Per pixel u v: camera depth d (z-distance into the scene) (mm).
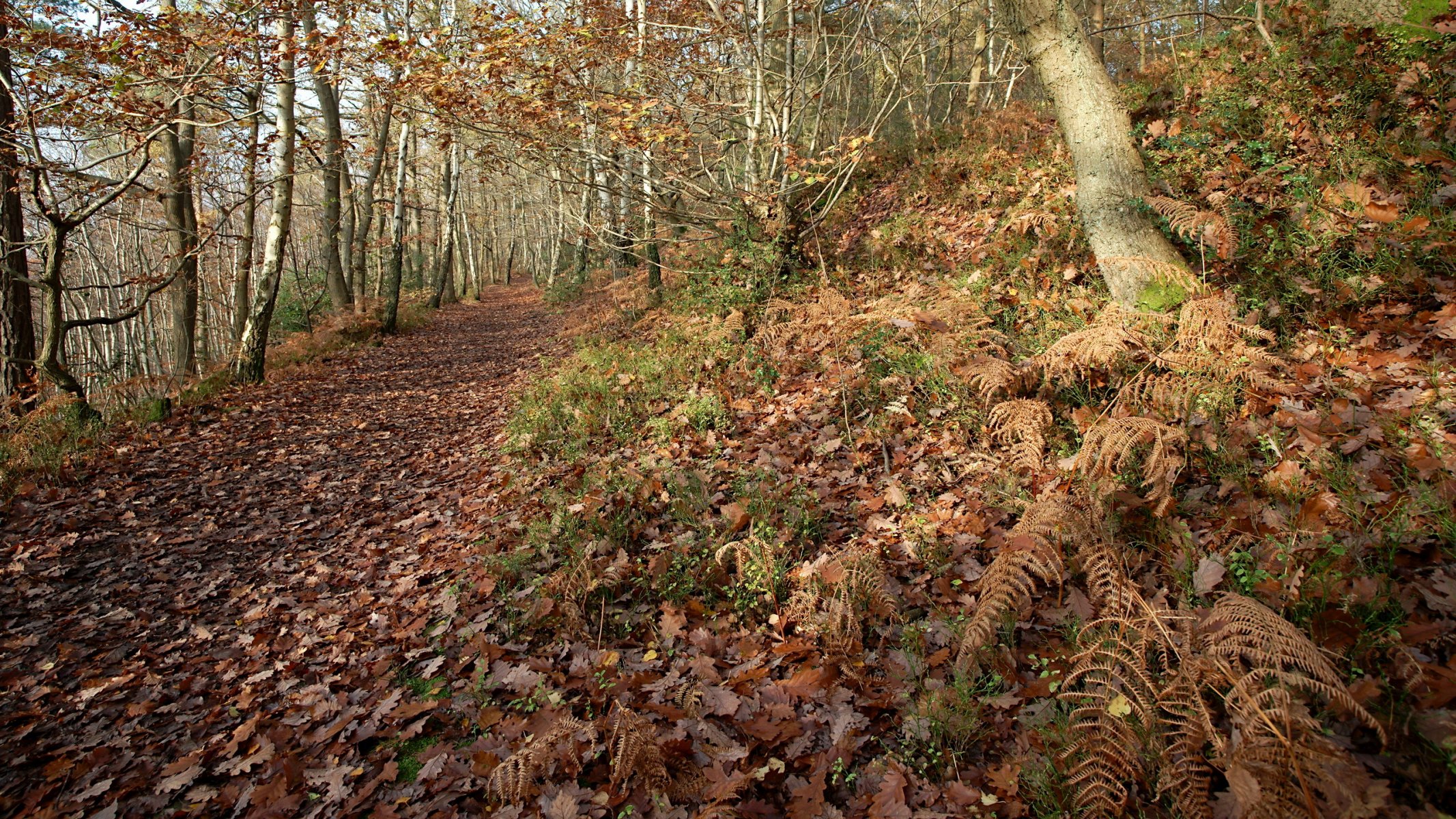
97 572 5398
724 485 4820
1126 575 2768
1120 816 2041
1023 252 6211
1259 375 3340
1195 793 1956
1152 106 7688
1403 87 5262
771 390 6387
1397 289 3871
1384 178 4598
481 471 7168
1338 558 2473
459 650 3746
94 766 3201
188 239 14766
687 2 9312
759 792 2465
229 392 10984
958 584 3281
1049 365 4027
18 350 9250
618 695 2969
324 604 4715
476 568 4566
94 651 4281
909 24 10094
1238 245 4426
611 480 5168
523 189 18453
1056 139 8375
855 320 5754
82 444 7844
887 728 2654
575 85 8375
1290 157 5262
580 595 3664
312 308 19141
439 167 27781
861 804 2320
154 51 8617
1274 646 1985
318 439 8984
